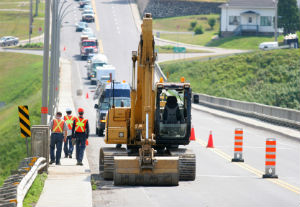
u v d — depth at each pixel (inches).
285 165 2383.1
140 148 1834.4
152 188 1737.2
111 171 1844.2
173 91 1930.4
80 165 2181.3
